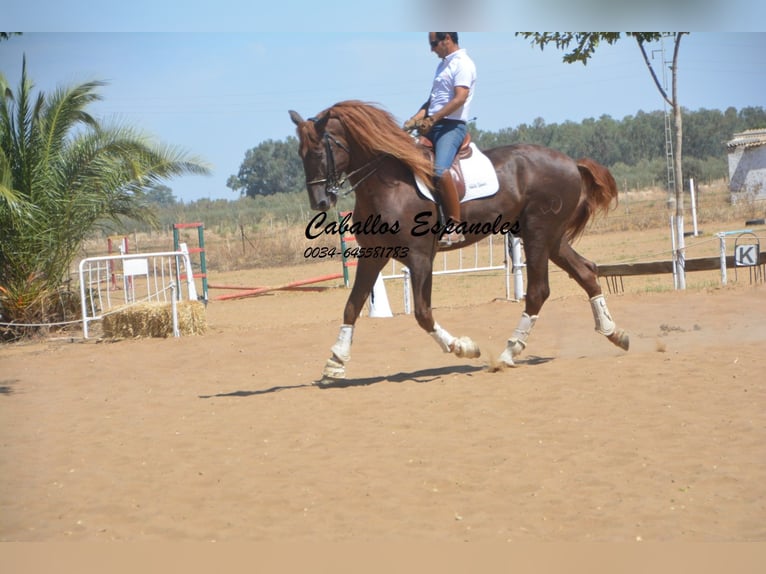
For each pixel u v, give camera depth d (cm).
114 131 1617
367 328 1330
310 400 822
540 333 1184
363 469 587
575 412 705
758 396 715
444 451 619
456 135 869
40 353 1305
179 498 547
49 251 1602
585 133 8844
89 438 721
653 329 1135
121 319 1448
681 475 538
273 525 491
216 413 795
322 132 836
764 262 1512
